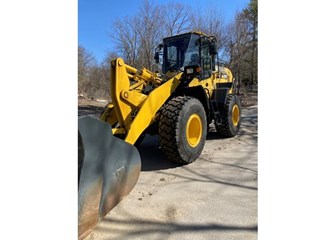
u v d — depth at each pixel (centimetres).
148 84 364
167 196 245
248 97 1523
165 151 319
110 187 192
